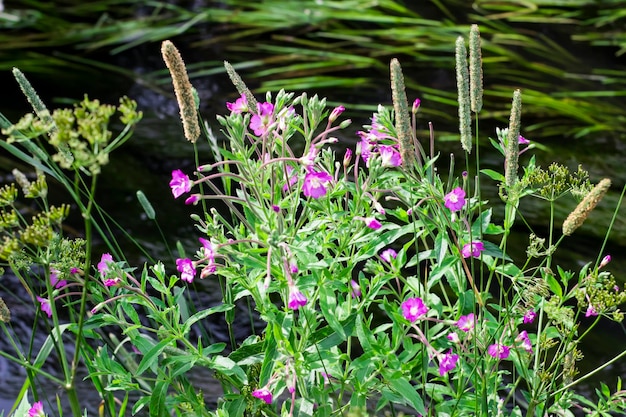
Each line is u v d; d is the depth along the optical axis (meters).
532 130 3.44
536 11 4.48
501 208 2.86
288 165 1.94
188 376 2.31
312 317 1.88
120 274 1.86
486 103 3.66
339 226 1.88
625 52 4.15
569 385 1.94
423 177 1.90
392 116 1.93
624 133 3.40
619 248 2.67
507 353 1.92
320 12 4.42
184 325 1.88
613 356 2.40
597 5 4.53
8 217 1.79
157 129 3.37
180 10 4.57
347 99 3.69
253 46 4.22
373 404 2.19
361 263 2.57
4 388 2.27
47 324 1.90
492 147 3.30
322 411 1.91
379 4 4.48
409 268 2.54
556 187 1.93
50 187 2.90
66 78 3.79
